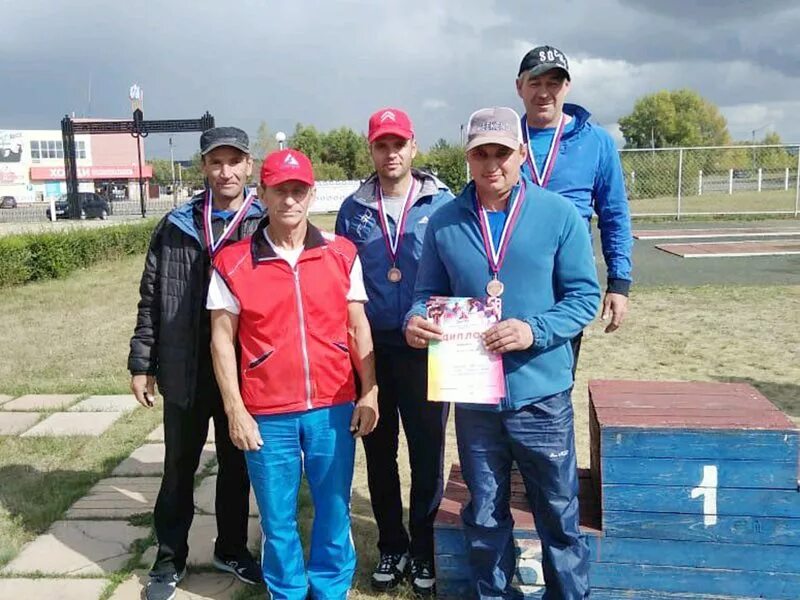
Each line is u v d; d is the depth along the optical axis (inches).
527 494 117.6
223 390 117.4
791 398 239.1
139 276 592.7
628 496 117.9
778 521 114.7
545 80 127.8
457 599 131.5
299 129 2596.0
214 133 127.5
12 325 400.5
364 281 135.2
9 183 2571.4
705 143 3253.0
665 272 514.3
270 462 118.3
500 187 106.7
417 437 134.5
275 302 114.8
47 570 145.7
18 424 237.5
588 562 116.9
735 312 373.4
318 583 124.7
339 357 119.3
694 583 118.2
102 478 193.3
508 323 104.8
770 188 1243.8
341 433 120.6
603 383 144.3
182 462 135.3
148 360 135.4
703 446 114.7
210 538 158.6
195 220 131.0
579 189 130.8
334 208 1529.3
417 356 132.2
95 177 2586.1
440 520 130.6
